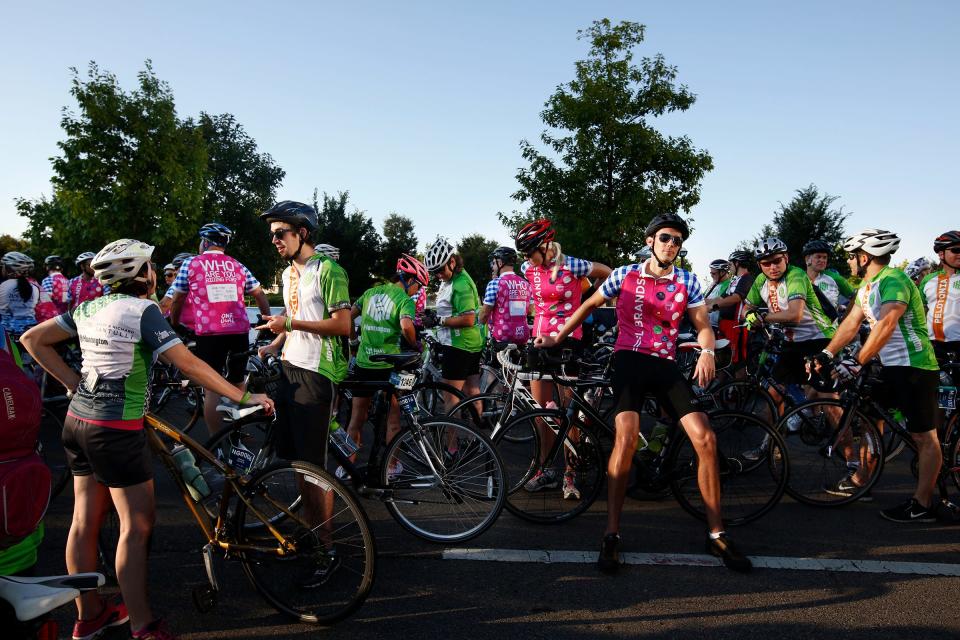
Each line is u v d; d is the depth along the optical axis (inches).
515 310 239.6
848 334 161.5
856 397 164.2
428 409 204.8
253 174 1589.6
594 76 736.3
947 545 139.3
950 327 198.1
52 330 99.0
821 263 261.7
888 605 111.3
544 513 153.3
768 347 213.3
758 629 102.9
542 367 156.9
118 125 817.5
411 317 177.5
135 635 93.4
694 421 129.5
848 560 130.6
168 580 118.2
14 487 66.1
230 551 104.7
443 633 100.7
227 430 132.2
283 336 153.3
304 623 103.7
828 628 103.4
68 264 845.2
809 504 165.5
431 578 120.6
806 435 170.7
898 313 147.3
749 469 156.6
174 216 855.1
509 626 103.1
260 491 107.2
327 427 120.9
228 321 195.0
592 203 721.0
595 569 125.4
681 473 149.7
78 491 98.4
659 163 731.4
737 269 302.0
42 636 68.0
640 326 134.7
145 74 850.8
